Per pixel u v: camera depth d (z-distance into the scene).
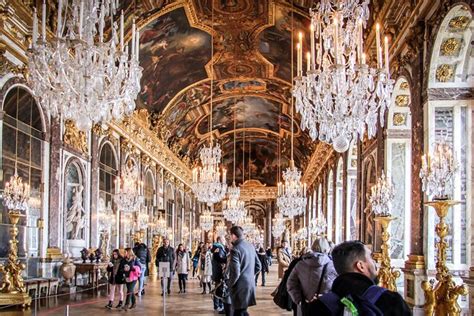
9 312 12.97
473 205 12.04
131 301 15.09
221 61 29.44
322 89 9.59
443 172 9.62
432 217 12.28
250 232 46.88
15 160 15.40
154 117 32.31
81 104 9.20
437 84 12.32
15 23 14.78
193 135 43.03
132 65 9.59
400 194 15.82
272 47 27.16
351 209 24.80
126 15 20.95
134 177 21.92
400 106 15.59
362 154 19.73
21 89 15.64
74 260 19.14
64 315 12.77
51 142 17.58
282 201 25.75
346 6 9.70
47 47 8.99
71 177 19.58
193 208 48.66
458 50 11.98
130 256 15.13
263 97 37.03
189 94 33.84
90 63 8.99
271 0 22.27
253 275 9.56
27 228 15.98
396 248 15.84
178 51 27.25
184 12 23.45
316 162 40.41
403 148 15.77
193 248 46.31
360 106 9.49
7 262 14.22
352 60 9.62
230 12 23.62
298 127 41.88
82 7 8.96
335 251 3.25
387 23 15.09
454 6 10.74
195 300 17.39
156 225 32.91
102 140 22.88
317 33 10.33
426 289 9.20
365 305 2.80
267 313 14.14
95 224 21.31
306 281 6.50
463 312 11.25
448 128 12.22
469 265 12.06
